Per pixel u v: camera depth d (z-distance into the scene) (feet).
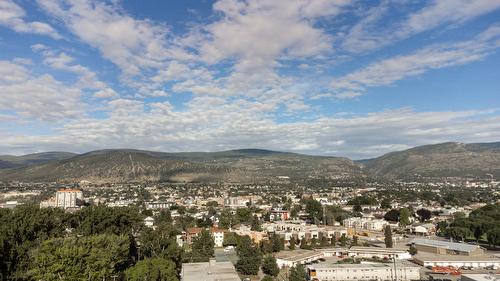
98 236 464.65
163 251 559.79
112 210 614.34
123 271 473.26
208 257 629.10
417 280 560.20
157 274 451.53
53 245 401.49
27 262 418.10
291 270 555.28
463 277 481.46
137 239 642.22
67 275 378.12
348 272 578.25
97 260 401.29
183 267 488.44
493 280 454.81
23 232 498.69
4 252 398.62
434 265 645.10
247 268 581.12
